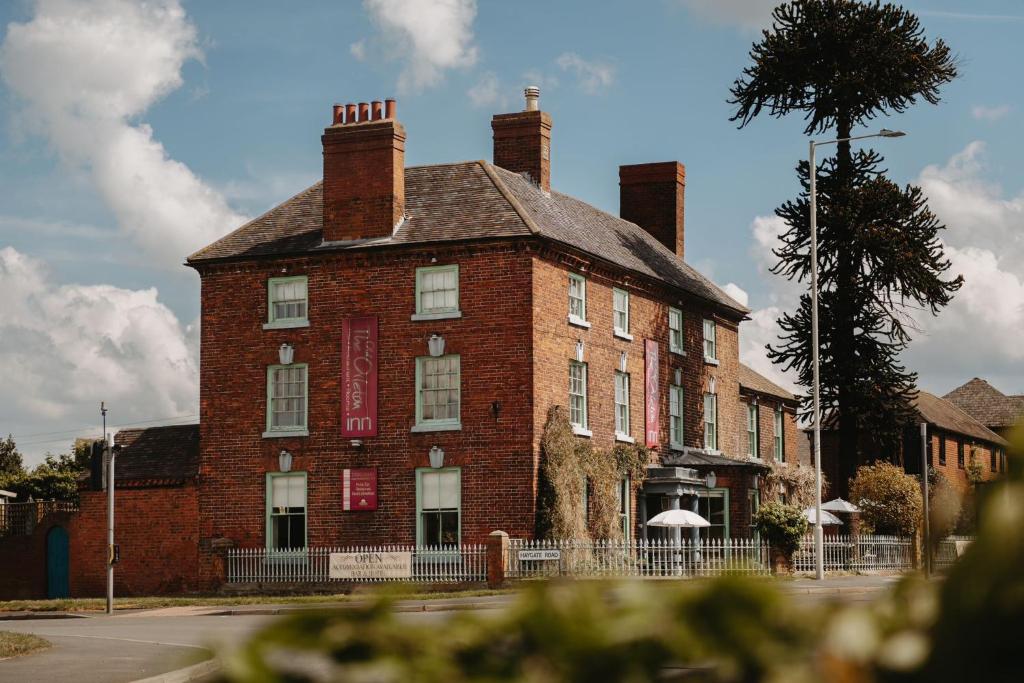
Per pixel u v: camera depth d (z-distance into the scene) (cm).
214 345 4100
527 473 3722
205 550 3994
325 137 4016
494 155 4478
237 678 197
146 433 4272
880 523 4788
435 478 3831
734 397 5134
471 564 3666
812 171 3966
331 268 3991
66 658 2003
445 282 3875
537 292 3806
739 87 4928
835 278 4856
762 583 199
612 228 4788
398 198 3972
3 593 4222
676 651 196
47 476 7088
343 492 3906
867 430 4938
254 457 4016
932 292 4691
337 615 206
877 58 4688
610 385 4194
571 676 199
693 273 5116
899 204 4738
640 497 4256
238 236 4141
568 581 211
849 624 193
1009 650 182
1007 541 184
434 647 205
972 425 7644
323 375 3975
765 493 4775
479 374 3803
